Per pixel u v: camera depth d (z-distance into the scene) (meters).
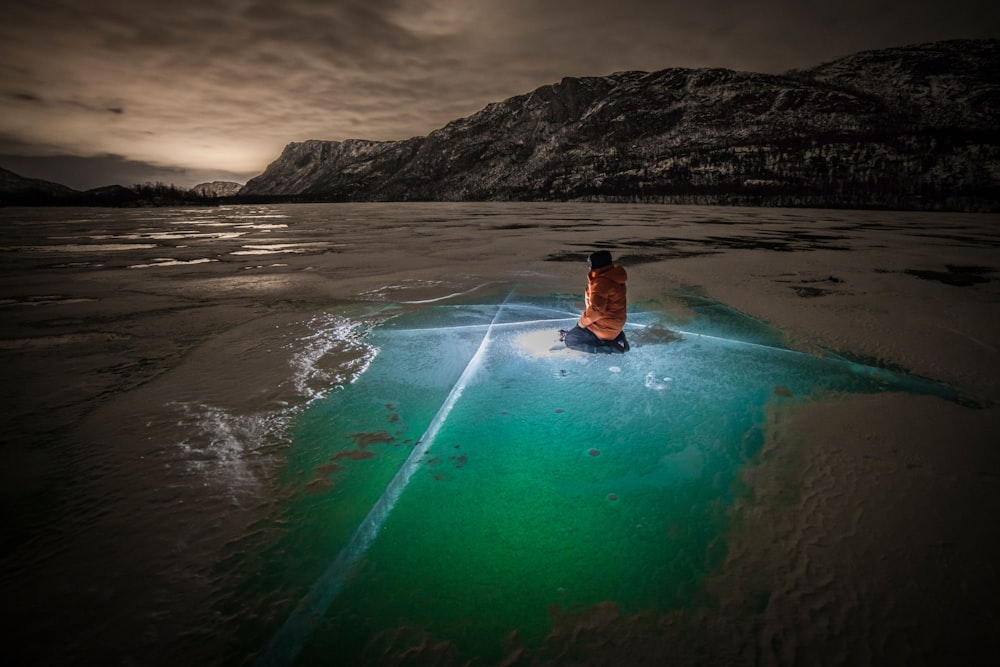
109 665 1.57
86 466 2.74
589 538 2.16
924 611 1.76
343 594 1.86
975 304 6.79
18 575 1.95
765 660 1.58
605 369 4.18
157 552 2.08
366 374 4.11
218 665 1.58
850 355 4.59
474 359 4.45
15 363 4.47
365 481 2.59
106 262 12.32
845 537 2.14
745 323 5.74
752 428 3.16
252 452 2.89
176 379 4.04
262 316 6.21
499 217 38.44
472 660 1.59
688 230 22.19
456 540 2.15
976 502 2.38
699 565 2.00
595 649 1.63
